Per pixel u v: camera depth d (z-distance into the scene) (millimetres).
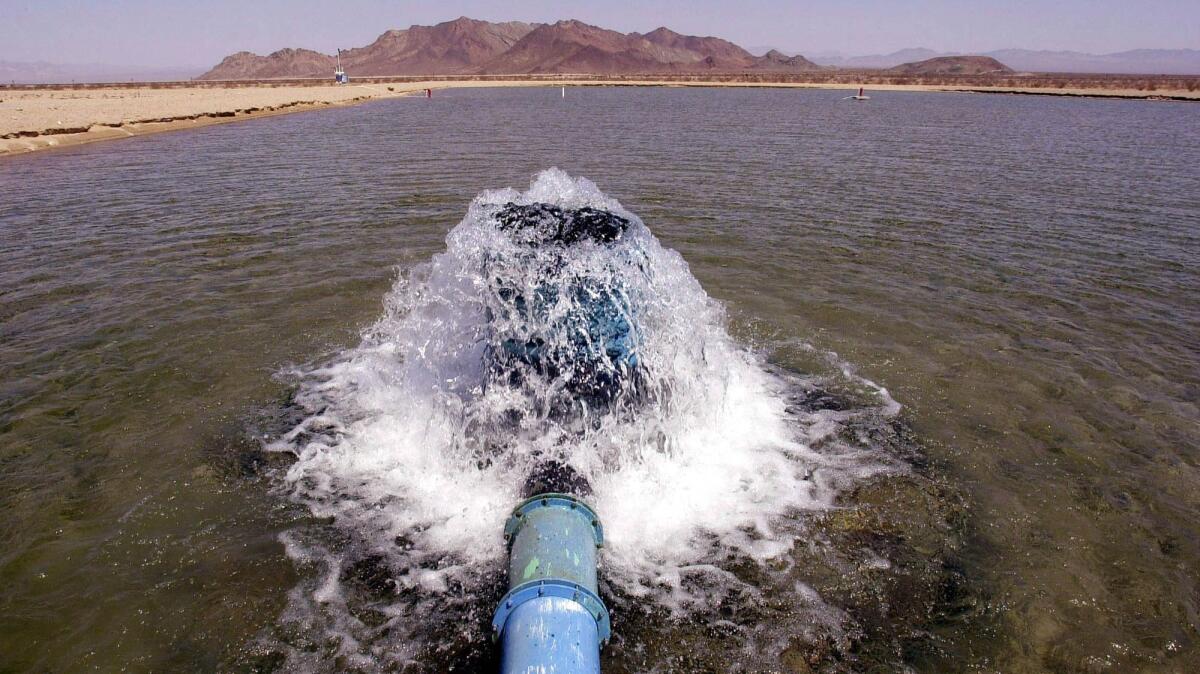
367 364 8266
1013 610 4805
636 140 31625
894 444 6797
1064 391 7766
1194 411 7359
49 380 7684
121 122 35688
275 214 15414
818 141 31609
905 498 5992
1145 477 6266
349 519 5645
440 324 7348
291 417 7125
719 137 33250
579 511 5137
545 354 6250
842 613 4801
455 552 5316
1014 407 7441
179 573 5004
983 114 55156
